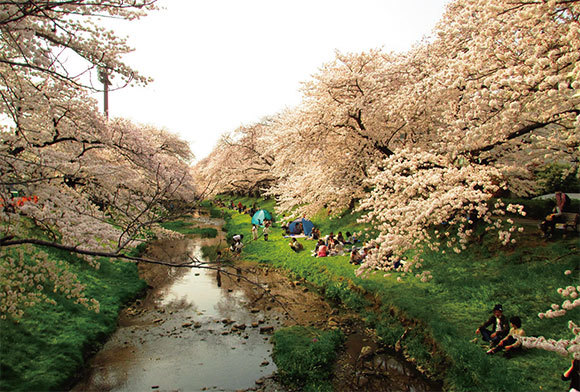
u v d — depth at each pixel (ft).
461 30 41.11
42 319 30.04
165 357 30.78
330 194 65.05
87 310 35.88
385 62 58.34
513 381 21.44
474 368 23.85
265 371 28.66
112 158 40.75
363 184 58.85
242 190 182.70
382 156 57.26
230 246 74.54
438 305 33.12
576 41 21.15
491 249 40.16
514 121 28.25
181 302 44.75
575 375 18.12
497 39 26.86
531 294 30.19
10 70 23.72
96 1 18.65
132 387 26.20
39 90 26.48
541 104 24.49
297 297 45.78
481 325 26.94
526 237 39.45
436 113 45.03
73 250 14.70
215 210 161.07
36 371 24.48
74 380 26.55
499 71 25.41
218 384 26.76
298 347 30.71
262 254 67.10
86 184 30.94
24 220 25.45
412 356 29.17
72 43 20.51
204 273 57.88
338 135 58.18
